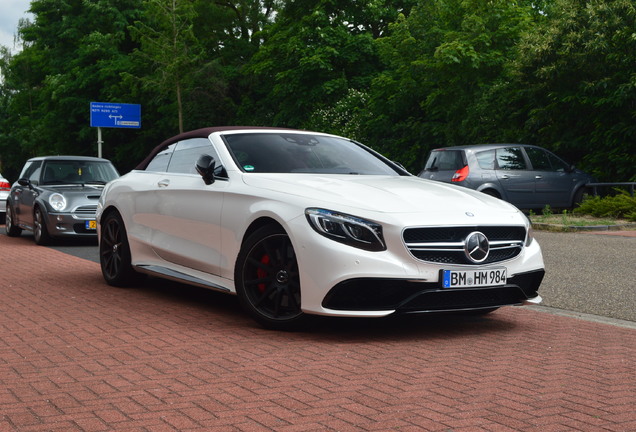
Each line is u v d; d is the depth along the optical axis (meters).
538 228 14.08
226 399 3.56
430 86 26.06
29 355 4.44
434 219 4.87
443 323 5.59
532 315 5.99
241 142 6.18
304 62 32.53
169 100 42.72
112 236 7.40
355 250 4.74
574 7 19.25
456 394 3.68
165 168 6.82
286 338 4.96
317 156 6.22
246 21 45.41
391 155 27.45
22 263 9.53
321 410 3.40
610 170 18.72
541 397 3.64
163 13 36.84
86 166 13.29
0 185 16.73
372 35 35.34
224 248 5.63
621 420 3.29
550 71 18.80
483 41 23.20
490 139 22.39
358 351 4.60
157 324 5.42
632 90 17.52
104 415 3.30
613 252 10.21
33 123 54.12
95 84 43.69
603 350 4.70
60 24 44.91
